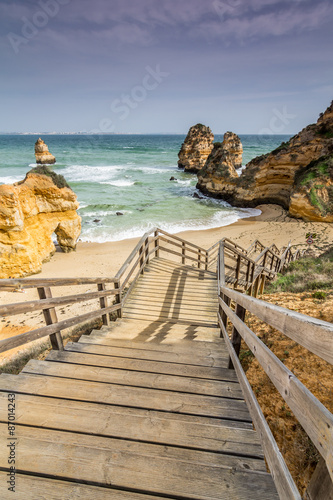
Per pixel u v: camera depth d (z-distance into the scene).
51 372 2.78
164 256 17.19
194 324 4.97
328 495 0.96
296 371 3.56
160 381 2.71
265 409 3.18
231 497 1.48
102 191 37.50
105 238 21.94
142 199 33.91
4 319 10.70
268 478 1.58
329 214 23.23
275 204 30.05
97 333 4.36
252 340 1.88
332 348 0.90
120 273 4.96
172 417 2.19
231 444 1.90
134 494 1.51
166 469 1.64
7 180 41.03
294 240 20.09
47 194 16.84
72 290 13.59
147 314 5.43
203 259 15.02
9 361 6.45
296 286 7.79
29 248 15.02
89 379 2.71
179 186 41.72
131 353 3.37
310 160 27.06
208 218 27.09
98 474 1.61
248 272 7.22
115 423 2.06
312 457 2.56
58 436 1.92
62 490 1.52
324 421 0.87
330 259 11.48
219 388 2.62
